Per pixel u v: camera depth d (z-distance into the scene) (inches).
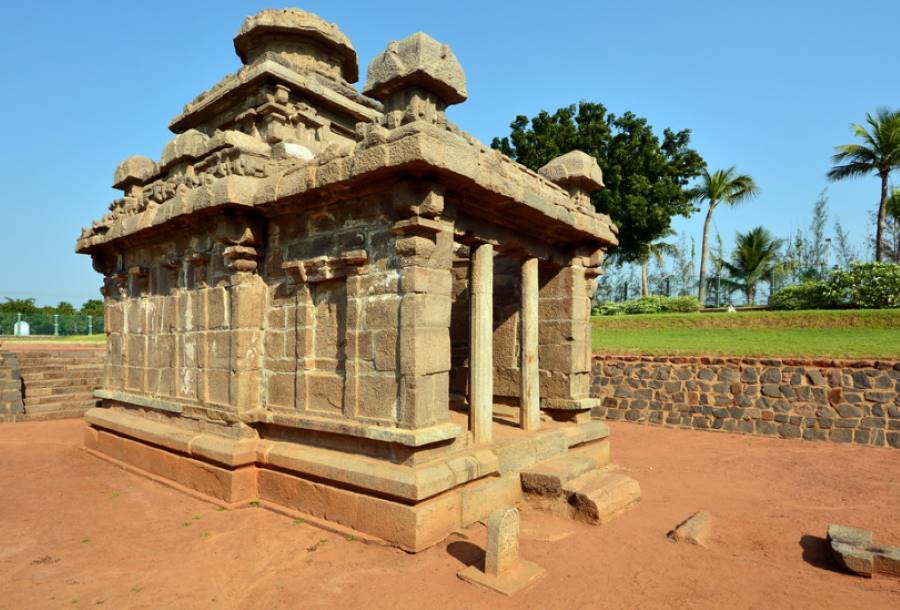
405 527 218.7
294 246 283.7
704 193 1385.3
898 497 313.6
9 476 347.6
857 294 782.5
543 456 303.9
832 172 1270.9
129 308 394.6
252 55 422.9
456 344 422.9
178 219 307.0
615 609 179.8
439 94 243.6
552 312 365.4
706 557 223.8
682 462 405.1
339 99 406.3
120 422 366.9
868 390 460.8
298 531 242.2
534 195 281.1
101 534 245.0
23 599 185.8
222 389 297.3
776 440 482.3
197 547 227.8
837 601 186.5
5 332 1625.2
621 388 595.5
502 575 196.2
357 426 240.8
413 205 225.5
